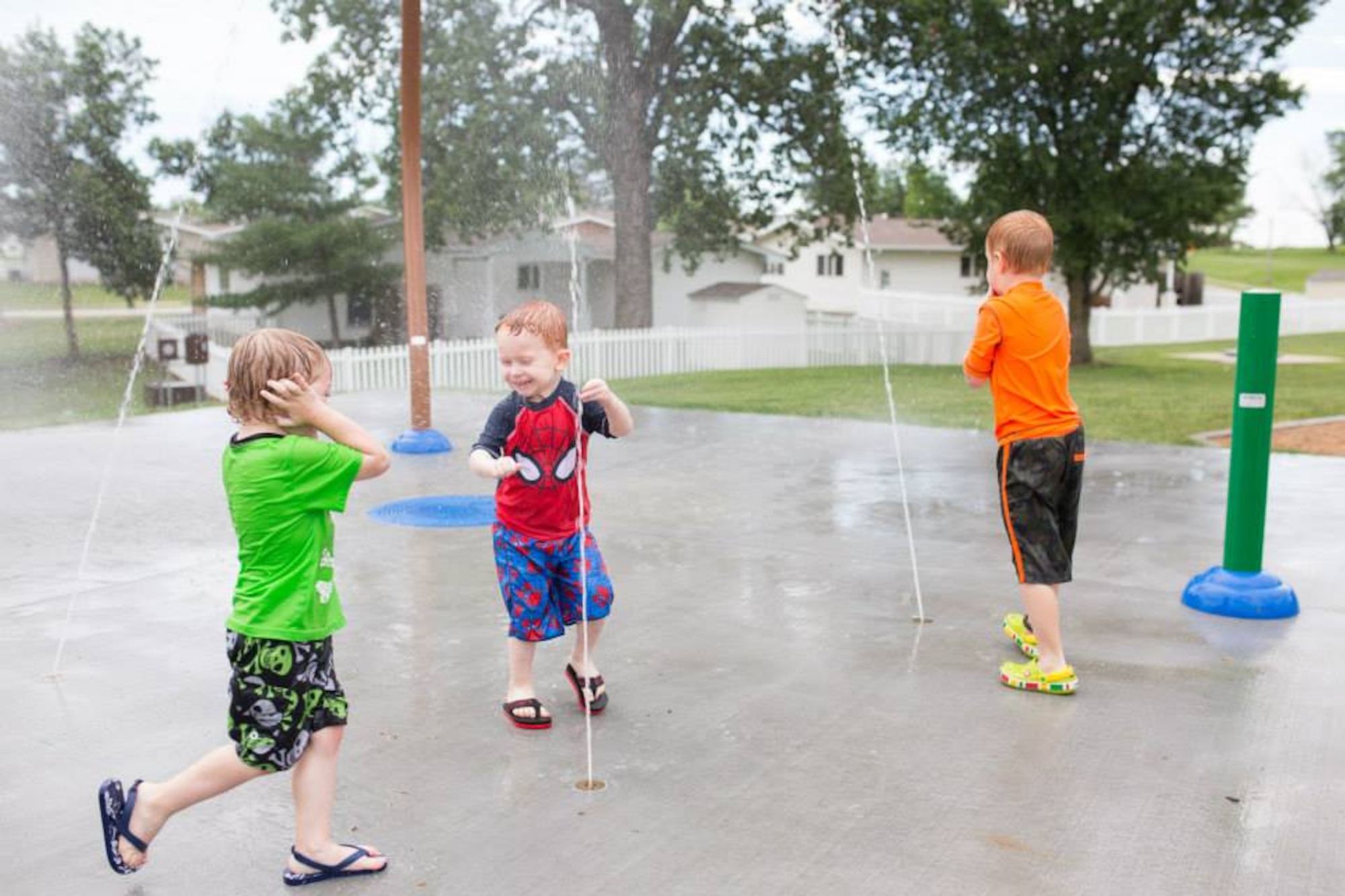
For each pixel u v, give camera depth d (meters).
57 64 17.89
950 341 24.08
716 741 3.07
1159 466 7.88
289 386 2.20
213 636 4.04
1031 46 17.98
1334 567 4.98
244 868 2.39
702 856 2.42
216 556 5.23
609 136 20.81
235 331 20.05
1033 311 3.36
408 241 8.05
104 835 2.28
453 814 2.63
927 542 5.53
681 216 23.03
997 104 18.69
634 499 6.64
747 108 21.83
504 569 3.18
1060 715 3.25
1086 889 2.28
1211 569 4.45
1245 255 68.12
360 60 20.41
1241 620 4.20
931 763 2.92
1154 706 3.32
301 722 2.25
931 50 18.67
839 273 36.56
